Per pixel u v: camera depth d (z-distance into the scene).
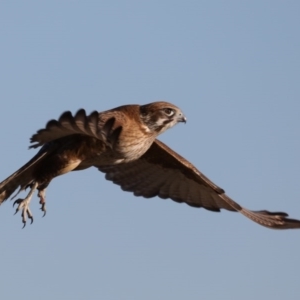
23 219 17.17
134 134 17.84
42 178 17.31
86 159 17.36
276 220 19.05
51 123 15.55
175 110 18.34
